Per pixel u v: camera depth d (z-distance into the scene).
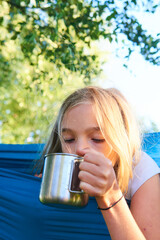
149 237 1.33
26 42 5.00
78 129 1.35
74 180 1.14
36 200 1.86
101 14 5.39
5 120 9.23
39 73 5.46
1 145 2.29
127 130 1.58
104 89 1.62
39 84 5.72
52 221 1.80
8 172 2.01
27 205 1.87
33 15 5.16
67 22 5.22
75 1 5.25
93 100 1.41
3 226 1.94
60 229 1.77
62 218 1.77
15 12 5.23
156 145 1.97
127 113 1.60
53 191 1.15
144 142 1.96
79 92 1.51
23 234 1.85
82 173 1.09
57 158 1.16
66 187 1.14
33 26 5.12
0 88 8.35
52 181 1.16
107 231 1.70
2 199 1.97
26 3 5.07
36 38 5.09
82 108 1.37
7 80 8.15
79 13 5.29
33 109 7.42
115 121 1.44
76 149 1.34
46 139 2.10
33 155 2.20
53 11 5.12
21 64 7.10
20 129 8.95
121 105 1.60
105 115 1.41
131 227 1.11
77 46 5.27
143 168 1.50
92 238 1.71
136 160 1.53
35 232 1.81
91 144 1.36
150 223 1.36
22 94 8.16
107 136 1.38
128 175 1.43
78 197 1.16
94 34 5.31
